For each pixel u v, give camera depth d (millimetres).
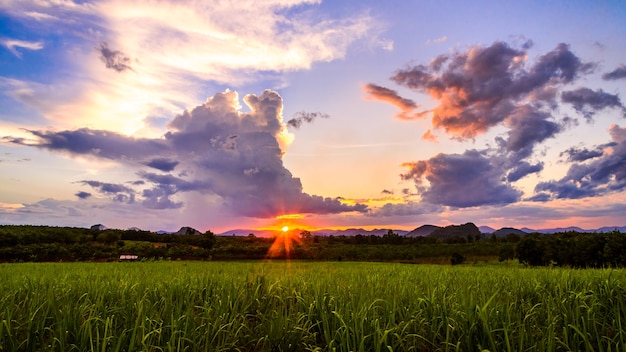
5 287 9922
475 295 8180
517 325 6398
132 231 108188
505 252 71875
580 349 6055
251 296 8438
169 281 10773
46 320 6824
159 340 5902
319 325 7113
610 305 7723
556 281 10359
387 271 20078
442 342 6152
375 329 5895
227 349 6289
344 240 133750
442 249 92562
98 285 10289
